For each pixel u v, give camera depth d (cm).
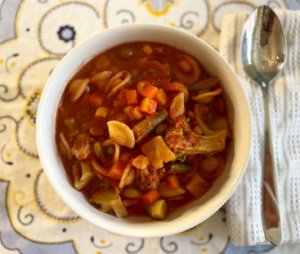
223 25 33
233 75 27
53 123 28
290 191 31
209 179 28
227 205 30
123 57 29
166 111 27
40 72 33
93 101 28
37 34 33
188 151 27
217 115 29
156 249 30
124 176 26
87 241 30
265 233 30
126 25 28
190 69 29
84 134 28
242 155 27
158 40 29
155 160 26
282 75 32
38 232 30
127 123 27
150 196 27
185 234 31
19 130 32
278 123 32
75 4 34
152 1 34
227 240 31
